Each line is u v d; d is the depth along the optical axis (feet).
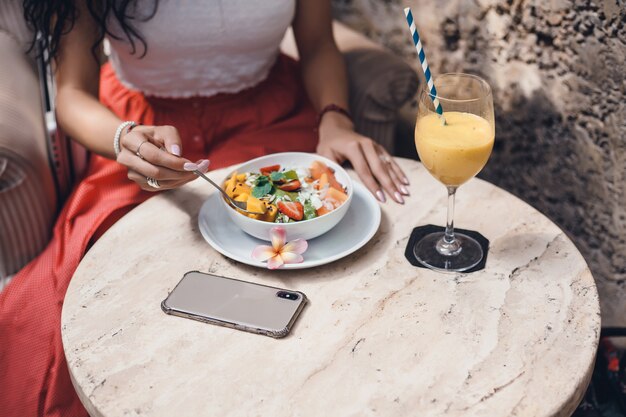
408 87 5.89
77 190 4.68
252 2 4.92
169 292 3.42
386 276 3.47
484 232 3.79
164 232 3.88
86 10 4.84
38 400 4.12
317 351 3.01
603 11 4.63
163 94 5.36
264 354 3.01
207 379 2.89
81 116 4.62
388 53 6.10
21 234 5.00
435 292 3.34
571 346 2.97
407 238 3.76
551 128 5.55
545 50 5.30
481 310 3.21
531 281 3.38
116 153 4.28
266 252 3.52
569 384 2.79
